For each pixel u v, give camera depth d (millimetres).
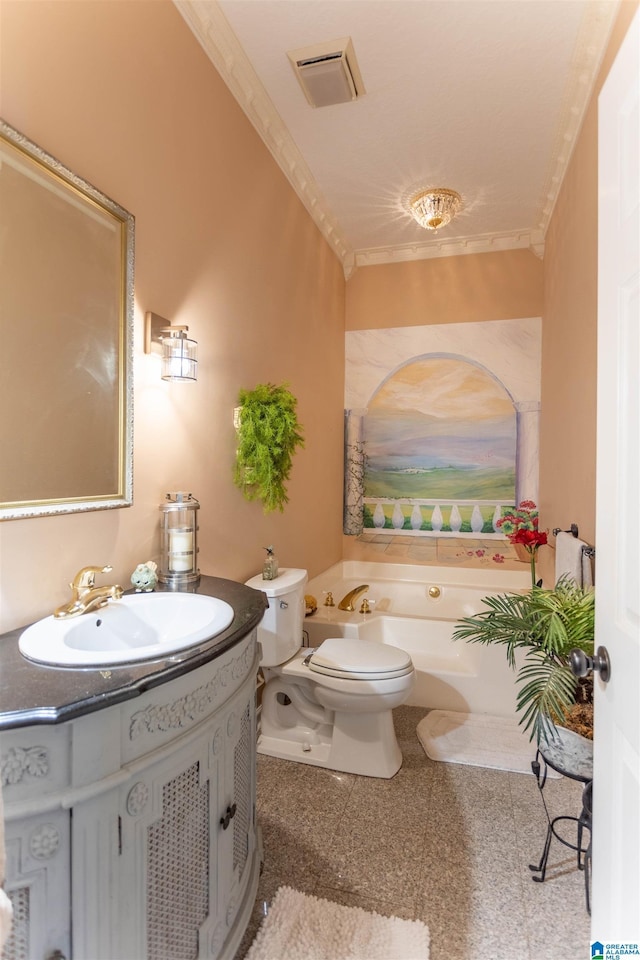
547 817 1644
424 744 2092
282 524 2518
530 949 1166
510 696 2367
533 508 3066
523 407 3344
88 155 1179
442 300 3521
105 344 1232
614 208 896
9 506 984
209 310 1765
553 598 1385
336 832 1562
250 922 1219
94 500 1203
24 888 690
